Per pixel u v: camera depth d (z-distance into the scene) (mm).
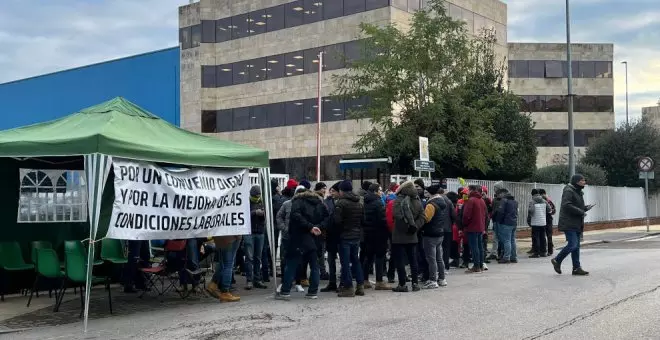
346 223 10680
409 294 10703
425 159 17125
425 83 22406
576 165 35125
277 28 45656
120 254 11742
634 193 36531
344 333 7594
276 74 45656
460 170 24000
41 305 10133
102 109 10570
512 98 27094
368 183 12633
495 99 23922
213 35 48562
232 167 10586
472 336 7270
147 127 10469
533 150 28922
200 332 7879
